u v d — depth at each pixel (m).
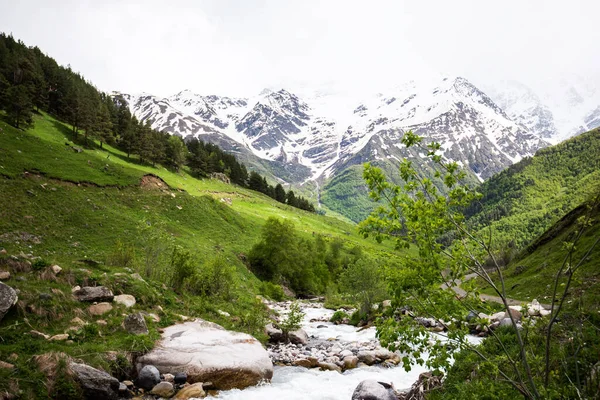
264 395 17.16
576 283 7.24
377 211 8.28
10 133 61.62
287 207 171.00
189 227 67.38
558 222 78.19
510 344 14.04
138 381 16.59
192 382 17.39
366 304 38.38
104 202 57.47
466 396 10.36
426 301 8.19
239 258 66.25
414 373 20.77
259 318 29.94
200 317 26.84
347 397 17.06
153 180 73.94
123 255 31.75
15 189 47.19
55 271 21.41
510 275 68.44
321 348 26.97
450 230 8.09
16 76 121.25
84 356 16.19
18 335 15.95
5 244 35.12
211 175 163.50
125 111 165.88
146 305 23.83
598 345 9.48
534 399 7.05
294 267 75.00
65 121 128.00
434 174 8.14
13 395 12.61
